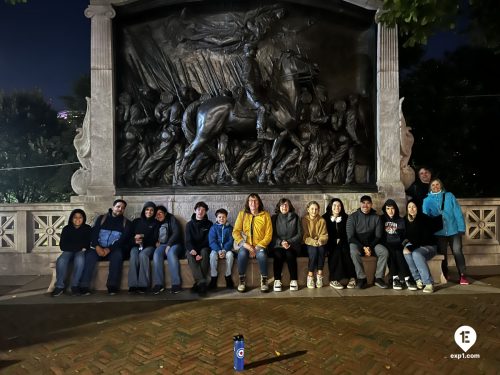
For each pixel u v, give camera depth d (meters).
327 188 6.98
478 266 6.93
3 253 6.64
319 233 5.70
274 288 5.36
